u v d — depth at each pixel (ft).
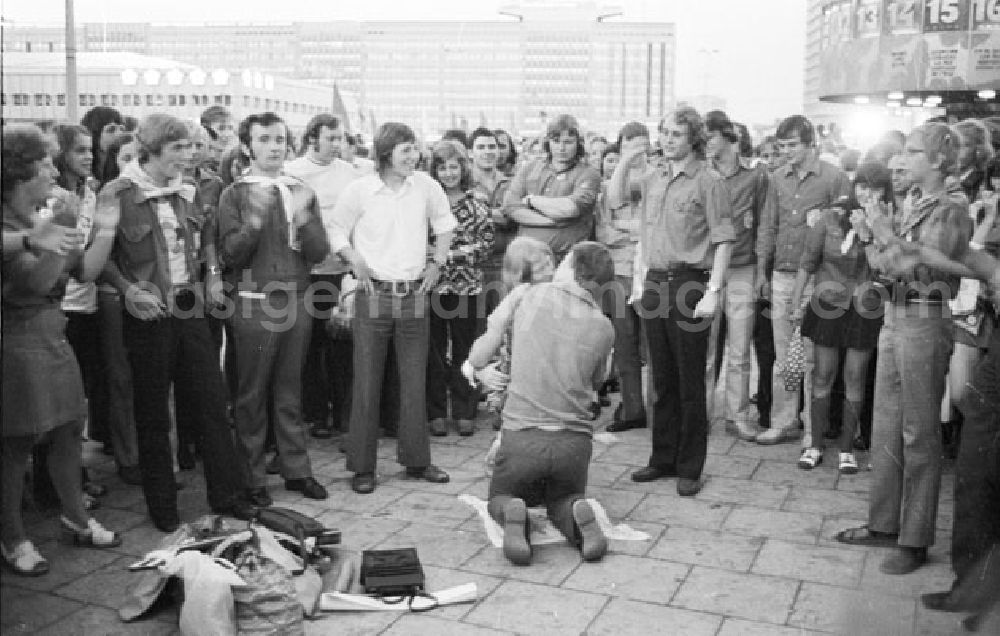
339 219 16.08
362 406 16.05
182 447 17.22
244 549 11.60
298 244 15.37
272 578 11.20
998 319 11.78
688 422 16.03
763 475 17.21
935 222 11.98
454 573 12.83
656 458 16.96
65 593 11.95
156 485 14.12
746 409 19.65
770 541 14.01
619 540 13.99
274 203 15.03
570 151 19.40
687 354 15.93
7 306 11.59
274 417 15.92
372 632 11.16
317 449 18.83
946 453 17.65
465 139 24.68
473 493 16.10
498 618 11.51
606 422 21.18
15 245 11.28
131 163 14.01
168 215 14.01
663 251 16.10
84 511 13.42
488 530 14.11
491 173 22.24
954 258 11.88
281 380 15.71
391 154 15.88
